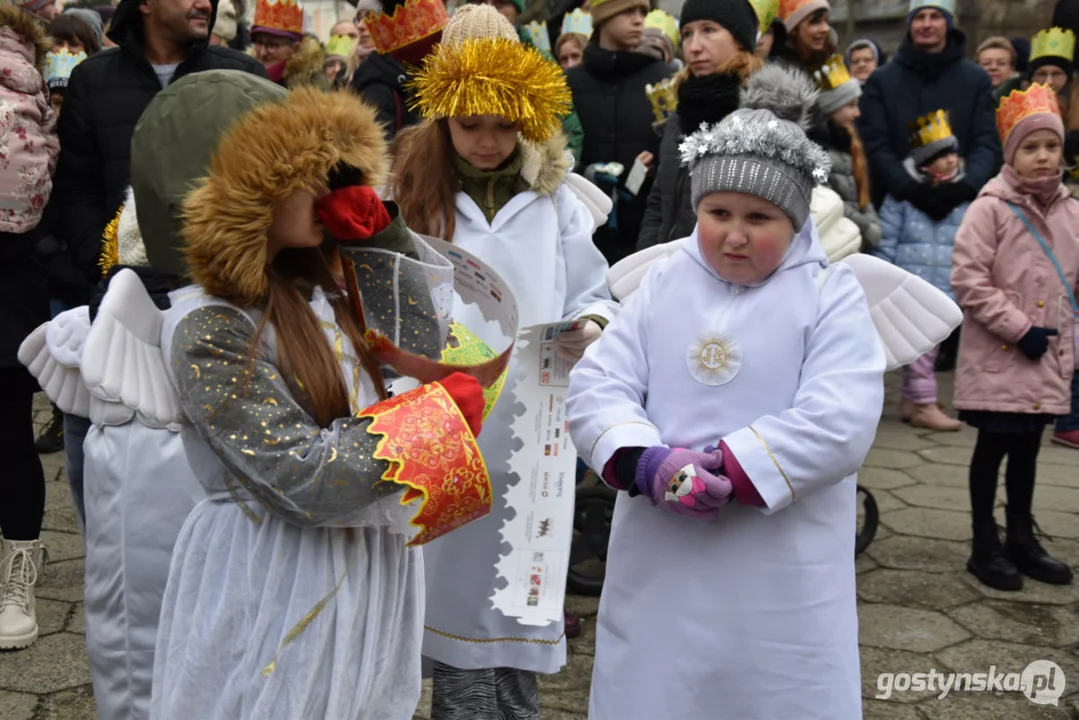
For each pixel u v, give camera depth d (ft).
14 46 10.33
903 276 7.13
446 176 8.59
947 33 19.83
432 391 5.54
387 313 6.26
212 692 5.43
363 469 5.22
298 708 5.35
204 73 5.80
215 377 5.18
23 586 10.56
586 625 11.43
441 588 8.30
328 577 5.46
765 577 6.27
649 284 6.88
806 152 6.15
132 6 10.93
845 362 6.22
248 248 5.09
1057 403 12.15
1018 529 12.84
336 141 5.25
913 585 12.55
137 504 6.64
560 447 8.27
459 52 8.13
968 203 19.21
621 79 14.57
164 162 5.59
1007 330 12.06
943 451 18.11
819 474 6.02
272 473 5.15
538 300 8.57
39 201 10.28
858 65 25.35
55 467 16.06
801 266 6.47
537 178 8.68
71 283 16.02
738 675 6.31
